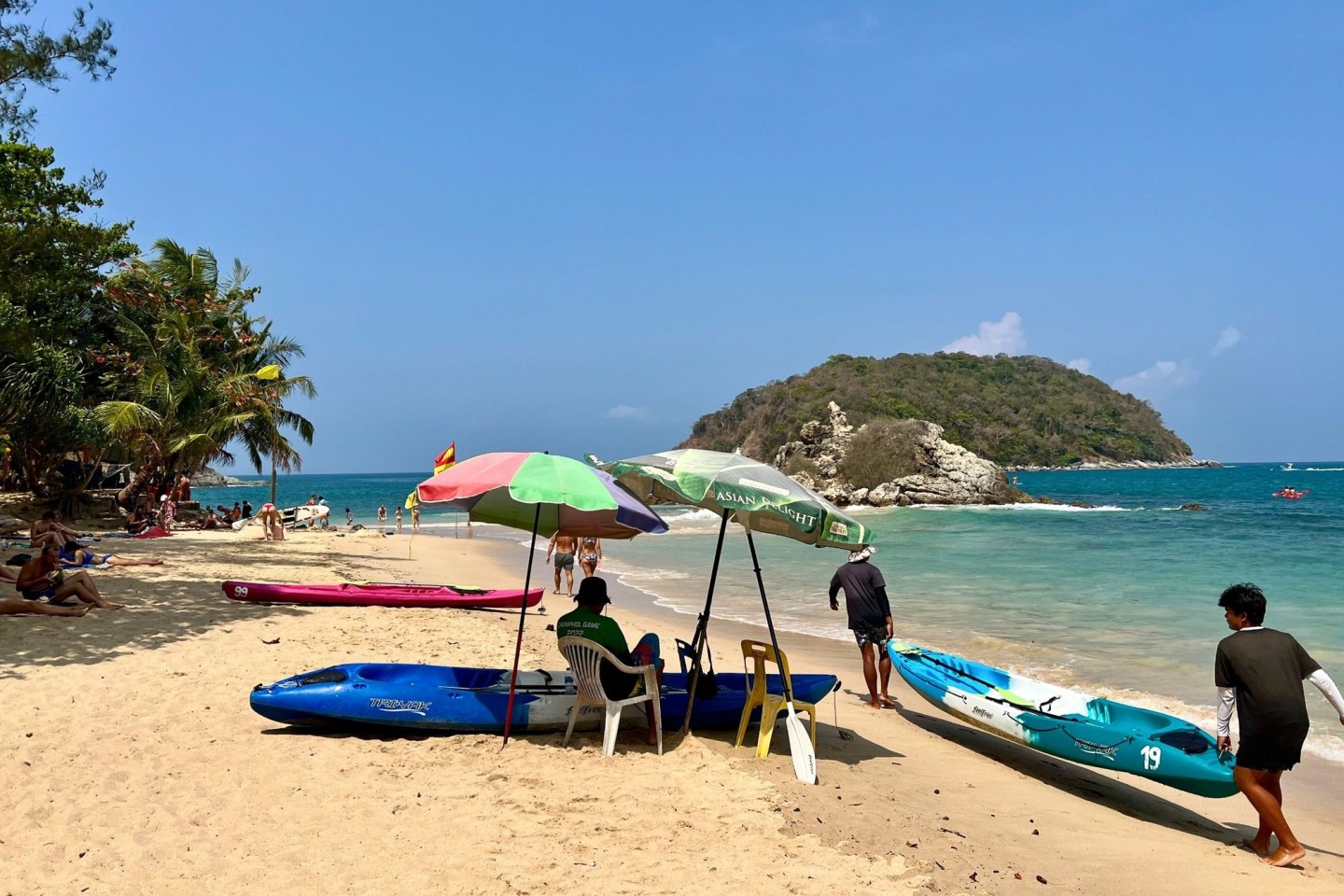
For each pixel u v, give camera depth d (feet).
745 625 46.52
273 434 97.86
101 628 33.60
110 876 14.06
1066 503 183.01
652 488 23.25
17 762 19.06
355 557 77.10
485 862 14.82
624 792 18.37
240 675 27.40
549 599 55.11
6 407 82.53
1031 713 23.94
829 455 213.66
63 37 42.06
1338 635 41.83
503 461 20.81
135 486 94.53
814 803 18.63
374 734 22.12
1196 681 33.09
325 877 14.17
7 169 58.29
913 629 44.06
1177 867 16.69
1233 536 100.68
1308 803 22.08
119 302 93.91
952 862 15.83
